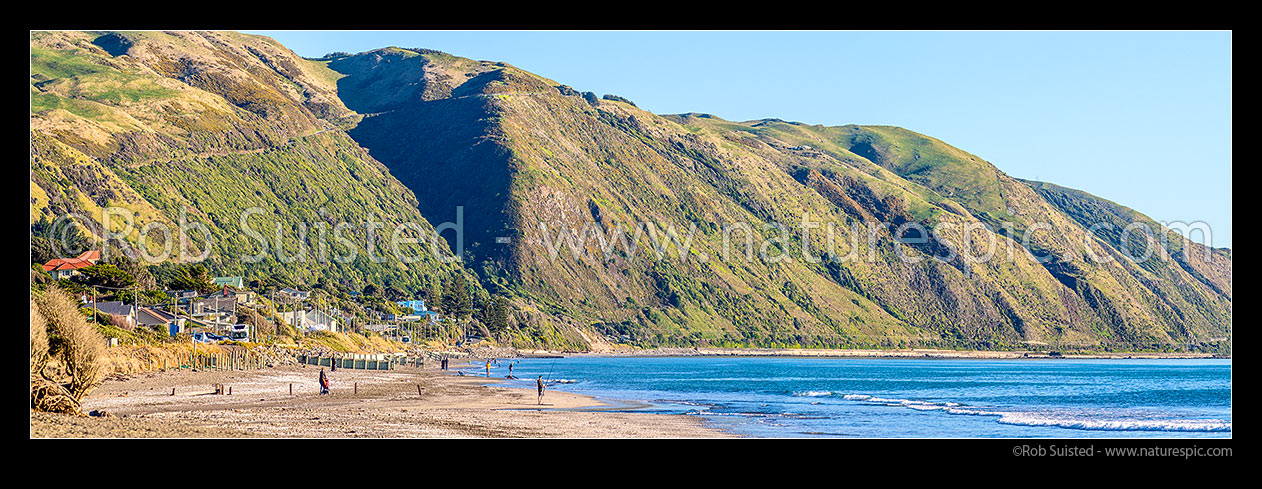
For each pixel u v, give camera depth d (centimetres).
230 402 4872
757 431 4162
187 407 4419
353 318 19612
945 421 4950
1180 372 18762
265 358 10919
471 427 3888
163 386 5953
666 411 5309
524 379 10194
